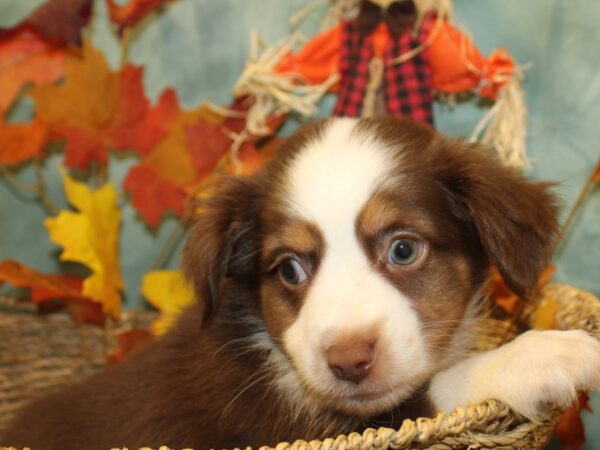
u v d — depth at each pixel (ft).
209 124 1.63
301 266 1.02
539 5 1.55
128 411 1.13
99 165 1.73
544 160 1.59
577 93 1.55
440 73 1.48
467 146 1.09
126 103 1.62
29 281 1.55
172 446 1.06
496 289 1.25
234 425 1.06
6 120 1.81
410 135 1.08
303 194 1.00
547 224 1.03
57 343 1.66
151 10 1.67
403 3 1.49
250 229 1.12
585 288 1.57
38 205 1.85
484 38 1.59
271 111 1.58
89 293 1.56
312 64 1.52
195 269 1.12
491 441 0.87
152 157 1.64
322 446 0.79
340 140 1.06
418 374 0.96
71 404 1.21
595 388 0.93
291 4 1.68
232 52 1.73
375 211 0.98
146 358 1.18
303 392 1.06
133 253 1.84
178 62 1.76
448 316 1.00
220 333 1.12
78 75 1.59
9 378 1.62
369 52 1.50
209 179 1.51
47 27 1.50
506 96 1.46
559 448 1.53
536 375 0.91
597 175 1.39
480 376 0.96
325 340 0.93
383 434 0.81
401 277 0.99
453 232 1.03
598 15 1.51
